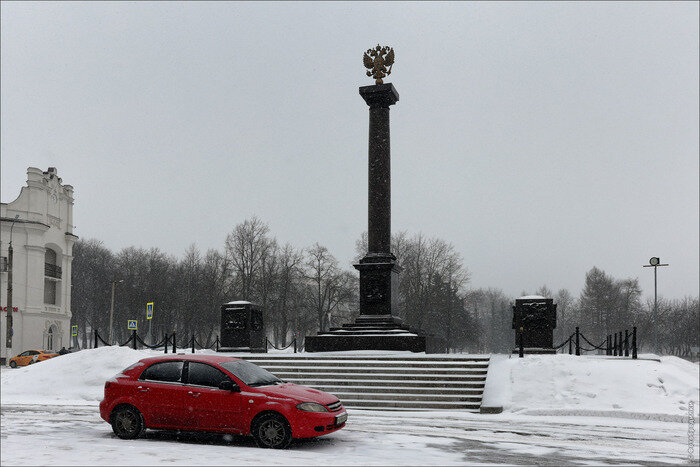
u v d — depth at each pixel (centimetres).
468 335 8106
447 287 7081
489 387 1881
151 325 7900
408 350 2559
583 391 1805
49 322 5550
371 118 2872
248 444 1122
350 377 2055
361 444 1127
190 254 8281
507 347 12762
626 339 2422
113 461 862
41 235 5453
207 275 7706
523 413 1703
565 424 1512
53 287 5903
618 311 9338
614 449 1138
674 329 10631
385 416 1630
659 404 1720
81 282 8550
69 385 2223
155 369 1180
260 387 1126
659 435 1360
